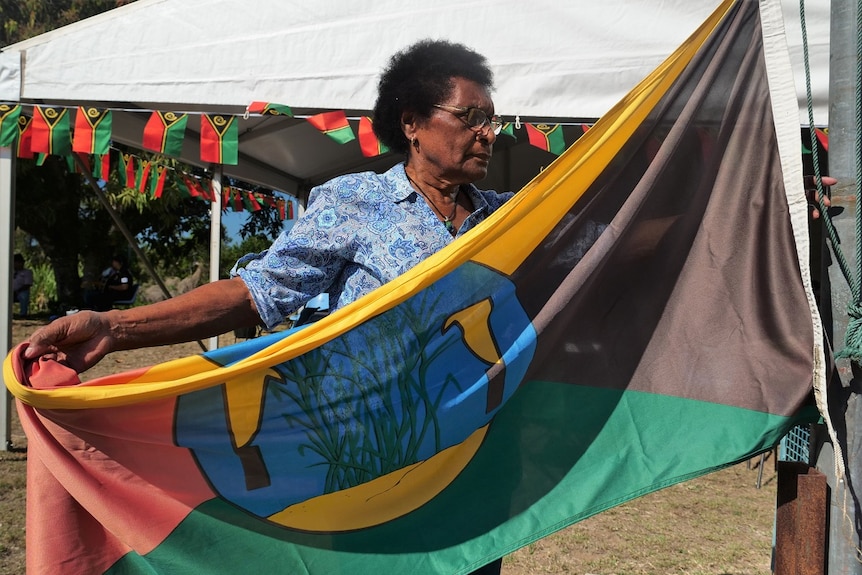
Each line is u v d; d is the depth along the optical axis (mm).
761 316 1615
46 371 1345
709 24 1664
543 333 1588
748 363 1604
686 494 4383
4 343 4566
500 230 1519
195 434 1418
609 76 3824
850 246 1500
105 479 1353
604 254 1609
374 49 3949
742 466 5125
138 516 1369
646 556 3361
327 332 1408
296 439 1481
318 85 3986
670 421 1612
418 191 1622
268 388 1458
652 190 1649
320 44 3977
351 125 4609
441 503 1558
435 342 1538
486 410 1579
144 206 13680
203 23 4008
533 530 1548
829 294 1554
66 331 1338
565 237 1607
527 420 1608
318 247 1495
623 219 1625
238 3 3988
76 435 1340
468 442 1581
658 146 1650
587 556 3357
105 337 1380
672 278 1658
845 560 1493
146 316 1399
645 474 1575
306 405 1482
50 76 4035
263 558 1455
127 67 4027
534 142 4004
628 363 1637
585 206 1619
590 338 1642
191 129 5527
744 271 1630
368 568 1503
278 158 6840
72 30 4039
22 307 15531
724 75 1658
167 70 4020
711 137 1655
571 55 3830
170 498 1403
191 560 1407
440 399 1553
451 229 1632
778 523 1608
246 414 1446
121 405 1340
